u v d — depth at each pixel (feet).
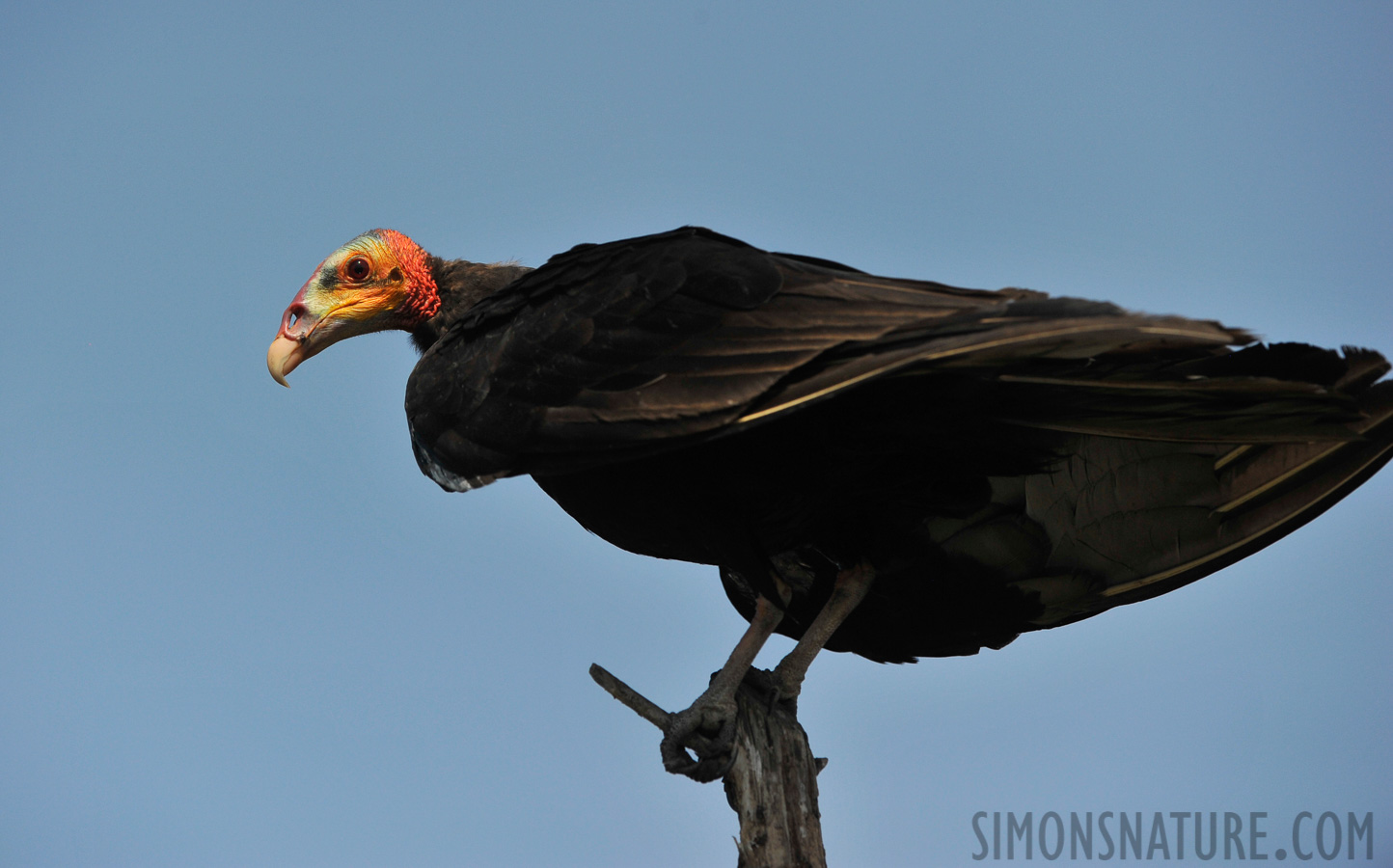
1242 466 32.96
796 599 35.01
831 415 26.84
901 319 23.95
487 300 30.71
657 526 28.96
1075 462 33.81
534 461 26.91
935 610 34.94
